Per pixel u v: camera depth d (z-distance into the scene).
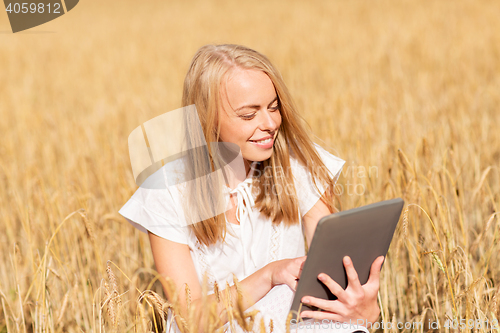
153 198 1.51
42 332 1.86
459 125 3.98
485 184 2.69
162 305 1.34
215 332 1.28
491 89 5.34
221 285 1.55
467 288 1.77
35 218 2.91
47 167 4.07
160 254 1.51
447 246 2.05
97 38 14.56
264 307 1.43
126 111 6.07
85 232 2.54
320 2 19.27
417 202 2.41
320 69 8.14
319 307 1.33
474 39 9.18
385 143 3.33
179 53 11.11
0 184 3.72
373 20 13.31
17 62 11.31
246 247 1.58
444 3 14.79
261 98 1.41
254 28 14.12
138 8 23.70
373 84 6.39
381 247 1.38
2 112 6.55
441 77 6.43
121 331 1.59
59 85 8.68
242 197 1.58
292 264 1.42
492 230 2.59
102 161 3.80
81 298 2.36
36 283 1.94
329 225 1.21
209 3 23.25
